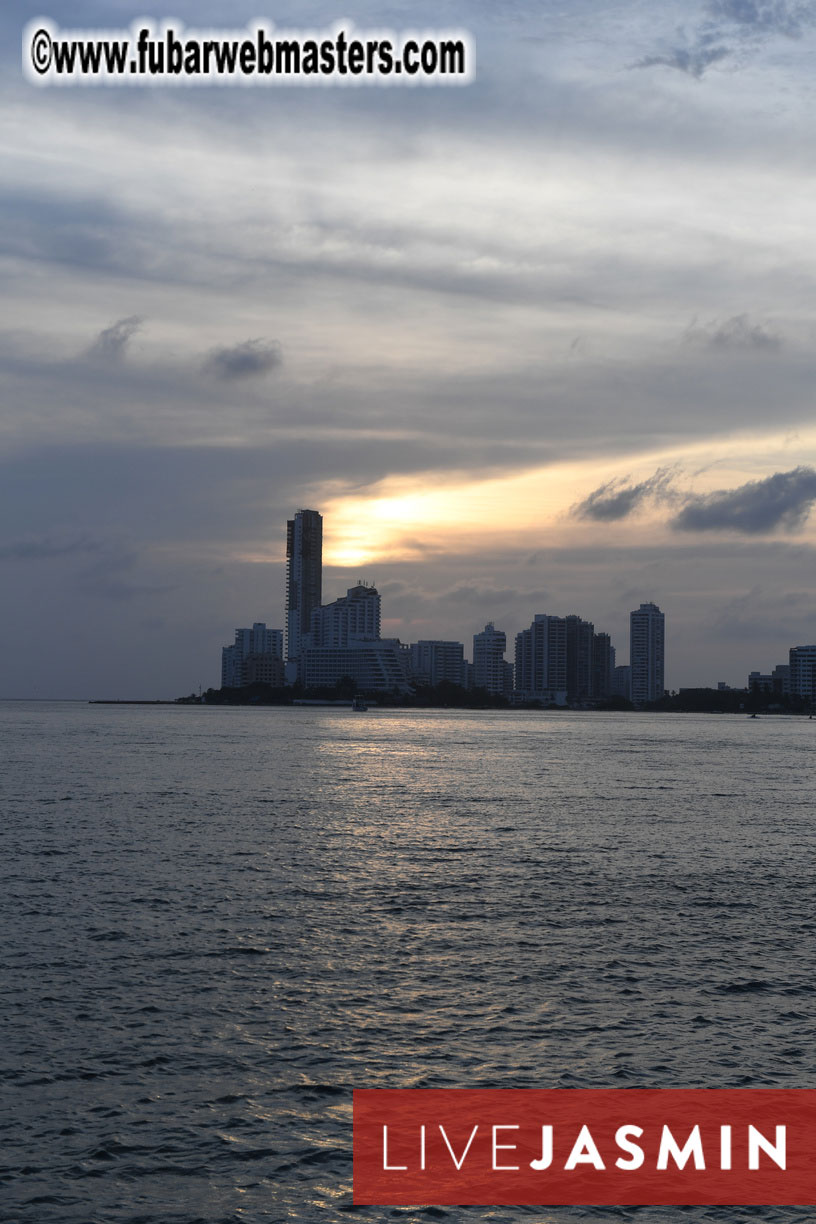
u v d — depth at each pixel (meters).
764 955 37.84
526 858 59.19
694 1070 27.59
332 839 65.44
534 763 146.75
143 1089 25.73
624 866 56.84
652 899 47.66
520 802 91.25
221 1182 21.89
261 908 44.41
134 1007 31.17
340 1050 28.34
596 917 43.69
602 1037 29.56
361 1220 20.95
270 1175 22.22
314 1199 21.50
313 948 37.94
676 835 70.44
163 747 169.62
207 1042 28.62
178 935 39.47
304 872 53.16
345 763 139.38
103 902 44.91
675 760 159.38
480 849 62.41
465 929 41.25
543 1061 27.95
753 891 50.00
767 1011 31.73
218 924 41.34
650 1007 31.97
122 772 115.94
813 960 37.22
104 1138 23.41
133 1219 20.59
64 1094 25.36
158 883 49.34
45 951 36.88
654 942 39.50
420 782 111.38
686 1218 21.61
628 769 136.62
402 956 37.06
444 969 35.53
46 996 31.97
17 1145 23.00
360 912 44.00
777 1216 21.70
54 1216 20.59
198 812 78.38
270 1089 25.94
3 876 50.44
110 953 36.78
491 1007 31.73
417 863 56.78
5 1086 25.69
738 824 77.44
